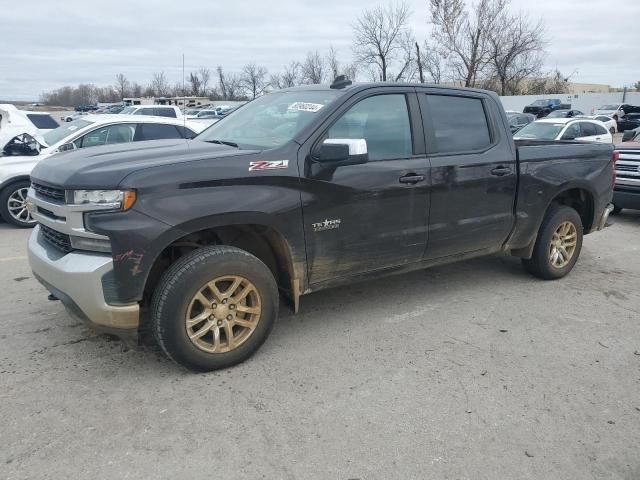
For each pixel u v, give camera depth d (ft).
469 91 15.40
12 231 24.93
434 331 13.83
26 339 12.82
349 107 12.73
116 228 9.91
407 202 13.53
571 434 9.58
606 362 12.33
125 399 10.35
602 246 23.57
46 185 10.98
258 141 12.74
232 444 9.08
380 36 148.25
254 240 12.62
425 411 10.17
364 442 9.21
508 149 15.76
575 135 43.09
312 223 12.07
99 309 10.18
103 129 28.37
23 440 9.04
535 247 17.49
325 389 10.88
